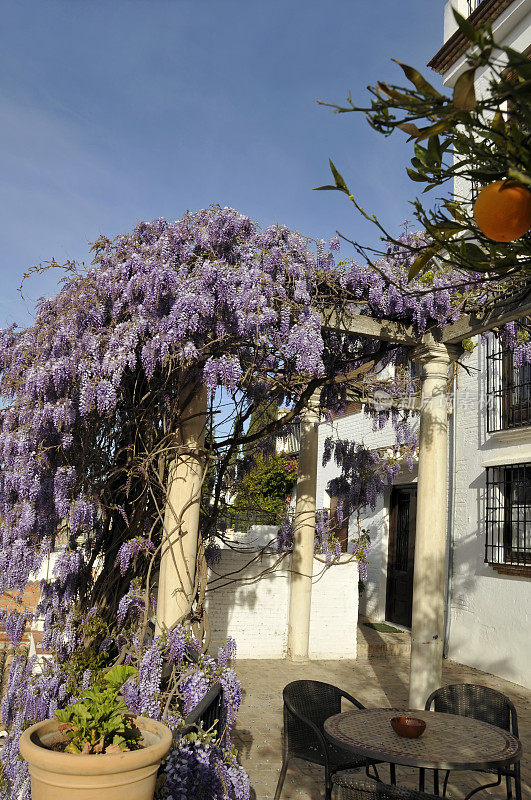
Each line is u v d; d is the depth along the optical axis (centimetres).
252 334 412
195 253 432
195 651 415
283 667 809
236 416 548
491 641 811
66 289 449
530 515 771
